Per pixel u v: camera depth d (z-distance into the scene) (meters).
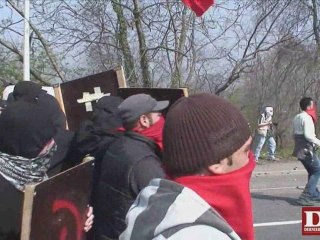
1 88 10.16
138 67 11.92
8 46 11.98
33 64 11.95
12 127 2.59
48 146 2.71
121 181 3.12
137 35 11.85
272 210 9.08
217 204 1.57
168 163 1.64
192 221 1.48
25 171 2.60
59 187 2.67
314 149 9.25
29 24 10.05
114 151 3.23
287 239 7.42
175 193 1.55
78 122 4.67
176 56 11.91
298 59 16.45
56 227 2.65
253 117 16.62
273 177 12.30
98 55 11.88
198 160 1.59
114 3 11.44
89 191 3.04
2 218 2.53
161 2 11.58
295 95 17.98
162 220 1.50
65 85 4.66
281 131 18.14
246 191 1.60
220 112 1.61
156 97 4.25
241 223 1.58
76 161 3.53
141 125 3.29
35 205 2.44
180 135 1.61
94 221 3.25
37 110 2.66
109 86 4.62
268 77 16.67
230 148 1.59
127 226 1.59
